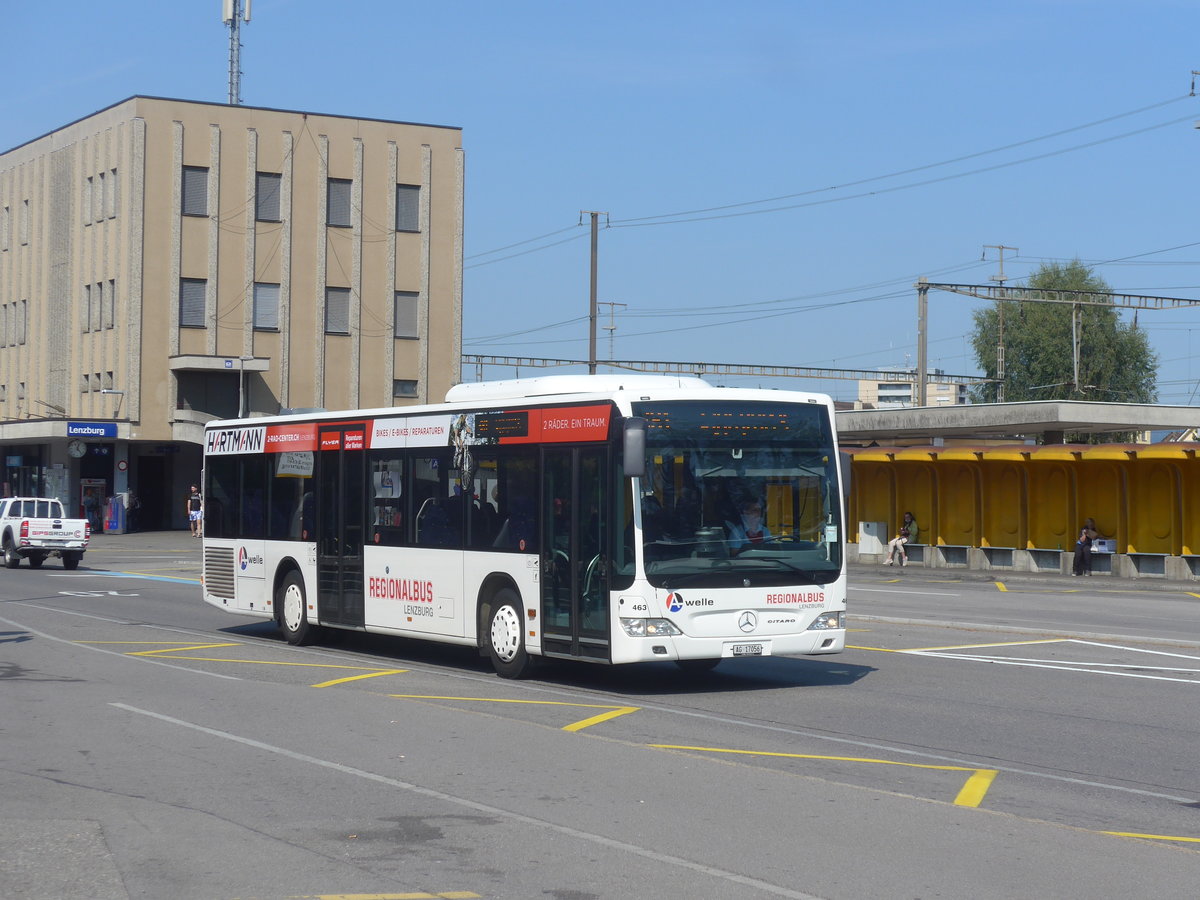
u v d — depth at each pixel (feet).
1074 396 263.49
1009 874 23.54
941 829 26.84
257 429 67.21
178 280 192.95
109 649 60.59
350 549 59.88
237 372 196.54
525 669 50.44
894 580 122.62
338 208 204.85
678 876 23.39
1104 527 125.39
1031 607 88.63
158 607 85.10
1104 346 285.23
